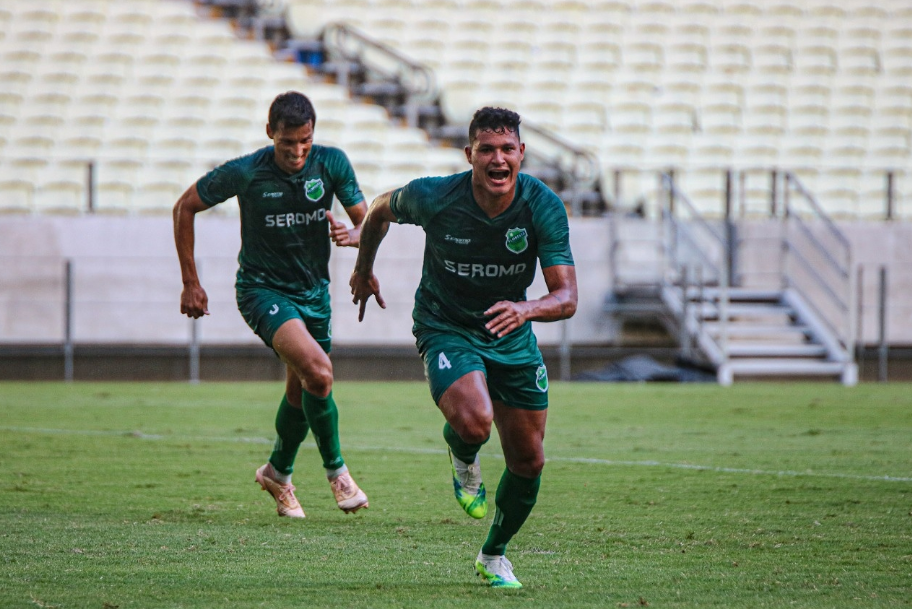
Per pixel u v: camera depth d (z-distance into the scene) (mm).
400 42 73625
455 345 14383
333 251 55000
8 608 12625
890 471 24828
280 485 19578
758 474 24375
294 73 70250
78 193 61062
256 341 54750
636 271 56031
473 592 13695
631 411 38594
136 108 66688
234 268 54781
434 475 24469
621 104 69250
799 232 56625
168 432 32250
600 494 21812
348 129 65938
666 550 16500
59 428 33062
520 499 14102
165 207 60656
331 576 14609
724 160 67250
